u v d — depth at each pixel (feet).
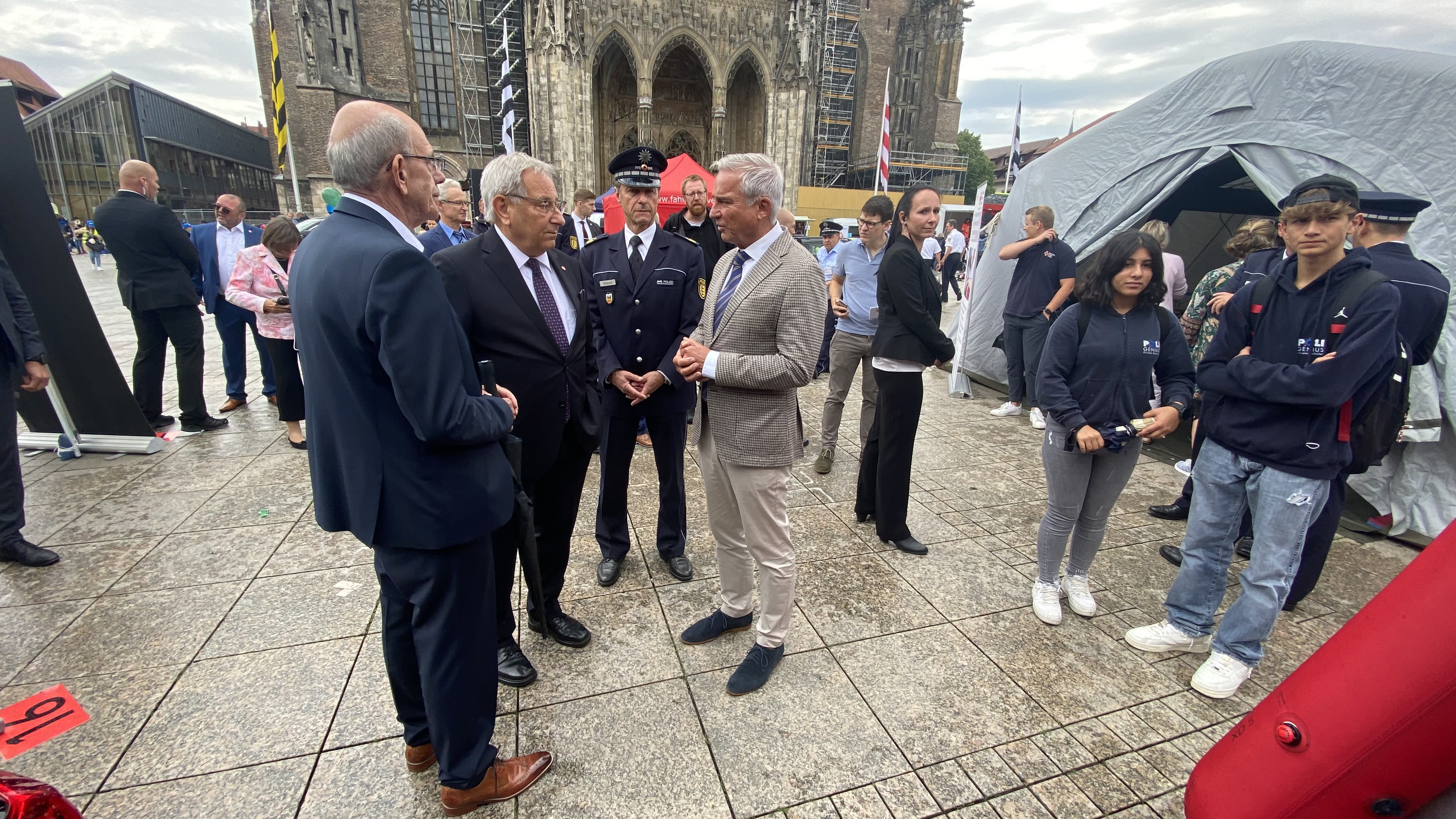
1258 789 4.39
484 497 5.29
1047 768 6.49
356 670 7.74
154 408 16.58
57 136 106.83
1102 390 8.23
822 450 14.85
